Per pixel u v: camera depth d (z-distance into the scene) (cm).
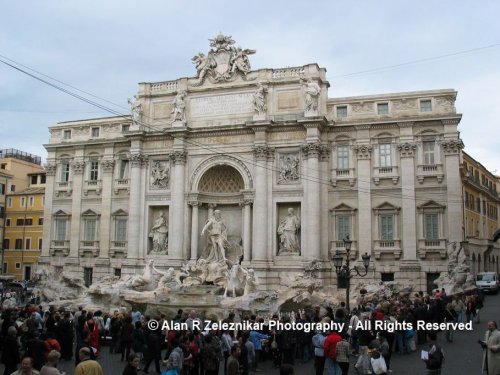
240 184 5600
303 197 5147
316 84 5162
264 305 3828
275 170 5291
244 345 2062
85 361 1366
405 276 4900
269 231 5194
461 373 2138
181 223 5450
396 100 5147
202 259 5022
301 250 5078
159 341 2277
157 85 5850
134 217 5653
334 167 5250
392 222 5034
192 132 5538
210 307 3722
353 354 2581
